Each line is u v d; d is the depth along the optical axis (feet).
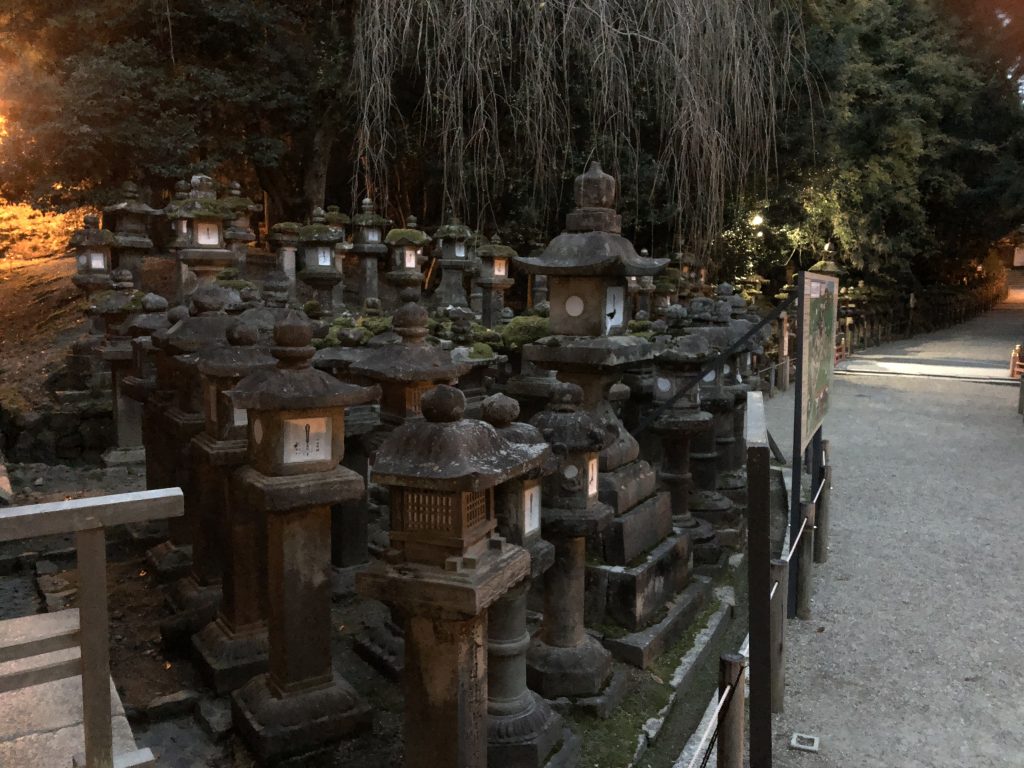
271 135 41.27
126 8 33.91
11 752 6.77
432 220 47.21
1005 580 17.83
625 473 14.55
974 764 11.12
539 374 19.24
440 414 7.99
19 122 31.60
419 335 13.61
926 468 27.99
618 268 14.10
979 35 53.72
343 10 36.76
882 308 71.67
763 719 9.61
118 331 24.56
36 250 48.62
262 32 38.11
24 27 34.27
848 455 29.99
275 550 10.14
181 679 12.04
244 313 15.92
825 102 40.75
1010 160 65.57
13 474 22.81
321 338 16.70
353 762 9.98
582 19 20.15
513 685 9.95
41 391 28.53
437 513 7.80
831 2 45.27
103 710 6.03
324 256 27.02
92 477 22.95
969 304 95.20
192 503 14.53
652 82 23.38
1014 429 34.94
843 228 55.16
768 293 59.93
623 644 13.06
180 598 13.69
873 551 19.75
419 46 20.01
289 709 10.11
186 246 26.00
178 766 10.07
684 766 10.58
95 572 5.89
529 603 14.05
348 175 52.21
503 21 21.15
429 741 7.95
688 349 16.96
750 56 21.45
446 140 21.38
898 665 13.99
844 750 11.44
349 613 14.66
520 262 14.73
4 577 16.61
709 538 17.44
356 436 14.84
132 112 34.09
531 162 28.09
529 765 9.61
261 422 9.91
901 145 56.90
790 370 48.42
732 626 15.67
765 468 9.26
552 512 11.28
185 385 13.84
